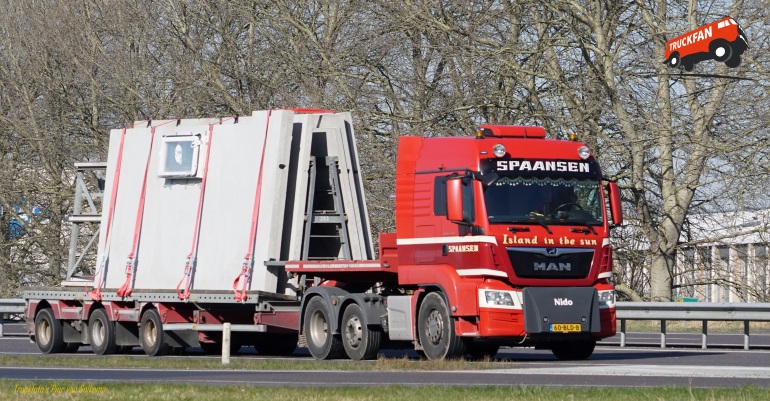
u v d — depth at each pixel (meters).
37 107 126.81
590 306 56.41
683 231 100.75
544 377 46.12
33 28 126.94
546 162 57.00
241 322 66.69
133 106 119.75
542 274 55.94
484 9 98.69
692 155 93.19
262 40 113.44
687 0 97.81
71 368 53.72
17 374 49.47
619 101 95.00
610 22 98.25
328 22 109.31
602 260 57.38
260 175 65.69
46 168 126.31
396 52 102.00
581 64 98.25
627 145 95.06
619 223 58.38
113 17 120.88
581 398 35.81
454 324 56.47
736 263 100.94
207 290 66.69
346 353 61.34
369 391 38.53
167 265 69.75
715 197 94.44
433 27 99.50
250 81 112.00
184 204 69.69
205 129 69.12
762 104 91.62
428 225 57.47
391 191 101.81
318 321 62.12
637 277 104.19
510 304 55.28
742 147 91.31
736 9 93.94
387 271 59.69
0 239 131.75
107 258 73.62
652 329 100.50
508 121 100.56
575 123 95.81
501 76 99.50
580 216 57.09
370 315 59.47
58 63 125.69
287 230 65.81
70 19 124.62
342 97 103.94
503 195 55.94
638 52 96.00
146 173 72.38
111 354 72.69
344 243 66.25
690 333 93.94
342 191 66.50
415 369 51.09
